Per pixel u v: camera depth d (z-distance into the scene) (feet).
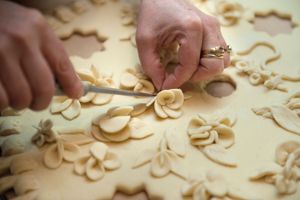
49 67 0.81
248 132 0.98
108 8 1.36
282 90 1.07
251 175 0.88
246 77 1.12
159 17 1.07
